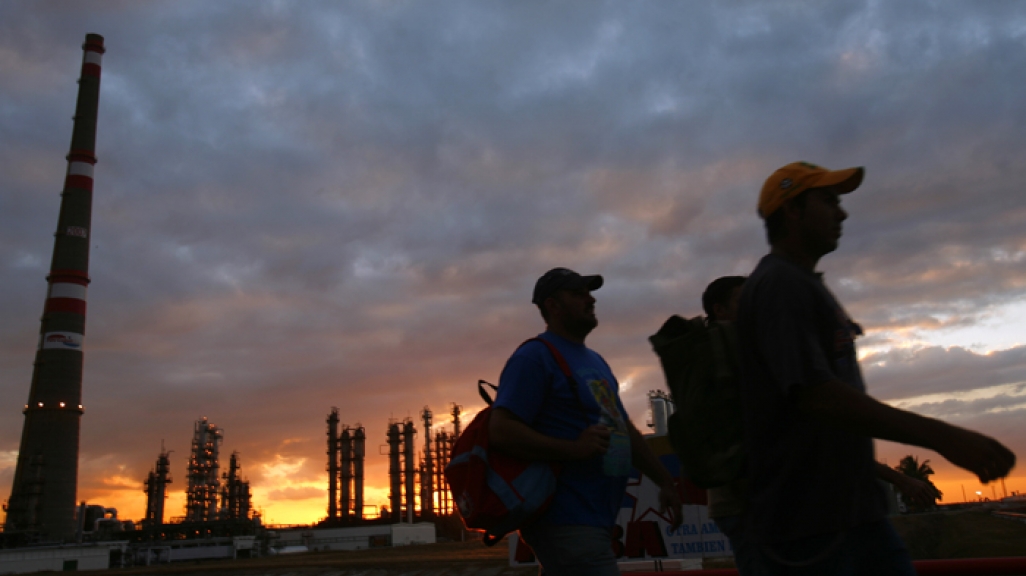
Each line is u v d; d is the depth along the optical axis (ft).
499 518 8.00
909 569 6.01
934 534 34.55
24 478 279.49
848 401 5.23
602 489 8.54
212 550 242.58
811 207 6.71
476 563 88.48
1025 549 33.71
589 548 8.09
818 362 5.49
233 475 348.38
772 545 6.09
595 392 8.95
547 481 8.11
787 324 5.75
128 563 225.35
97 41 343.67
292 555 216.13
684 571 11.14
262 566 128.88
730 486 7.25
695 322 7.71
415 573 81.66
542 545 8.37
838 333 6.02
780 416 6.02
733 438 6.85
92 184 323.16
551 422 8.62
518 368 8.62
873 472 6.08
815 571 5.86
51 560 194.18
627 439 9.15
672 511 10.06
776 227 6.96
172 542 245.04
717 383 6.99
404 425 328.90
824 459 5.84
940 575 9.23
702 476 7.00
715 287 10.97
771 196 6.93
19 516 272.31
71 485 288.51
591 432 8.18
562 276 9.59
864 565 5.96
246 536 248.32
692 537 23.58
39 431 285.43
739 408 6.86
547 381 8.67
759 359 6.21
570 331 9.58
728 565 26.20
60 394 291.17
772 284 6.06
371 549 209.87
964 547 34.55
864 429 5.17
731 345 7.07
